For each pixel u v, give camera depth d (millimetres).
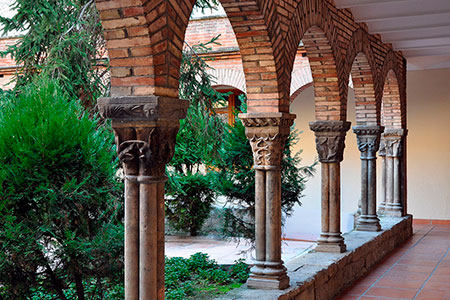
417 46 10953
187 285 7754
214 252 10734
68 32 7051
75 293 5969
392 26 9148
